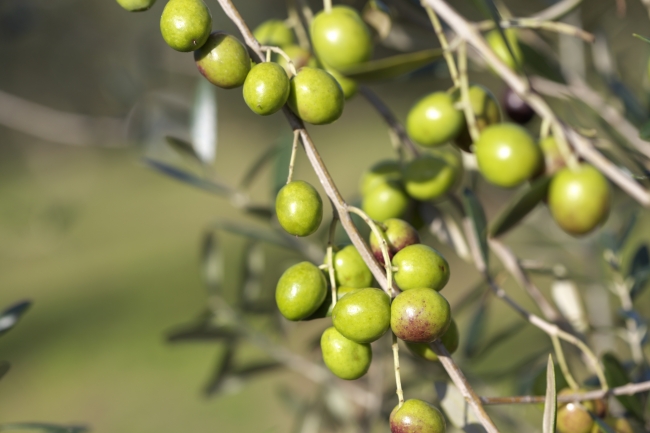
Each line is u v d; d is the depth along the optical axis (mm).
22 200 2334
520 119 822
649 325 783
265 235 842
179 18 637
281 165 847
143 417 2252
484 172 744
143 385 2441
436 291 632
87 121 1614
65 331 2945
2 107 1565
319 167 640
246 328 889
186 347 2645
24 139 4289
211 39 645
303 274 643
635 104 848
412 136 751
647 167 759
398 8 838
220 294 892
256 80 634
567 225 746
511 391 849
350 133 5094
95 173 4570
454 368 630
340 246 662
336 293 643
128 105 1572
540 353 812
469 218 738
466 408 671
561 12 778
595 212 738
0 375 693
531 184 728
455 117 740
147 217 4164
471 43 717
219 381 923
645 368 761
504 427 881
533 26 711
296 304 641
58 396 2463
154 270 3498
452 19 719
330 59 725
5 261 3629
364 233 765
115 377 2520
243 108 4984
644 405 724
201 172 890
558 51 938
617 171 733
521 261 771
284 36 764
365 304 621
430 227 771
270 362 911
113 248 3777
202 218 4113
